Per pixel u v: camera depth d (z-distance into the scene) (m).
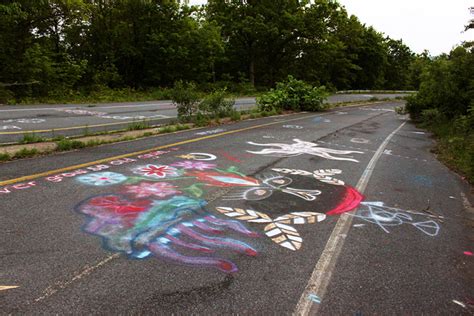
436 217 4.96
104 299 2.73
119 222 4.13
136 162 7.04
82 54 32.31
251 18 43.62
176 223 4.18
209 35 37.22
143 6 32.56
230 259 3.43
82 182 5.57
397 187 6.34
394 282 3.20
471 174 7.41
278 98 20.73
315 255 3.60
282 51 50.84
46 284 2.88
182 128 11.75
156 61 35.09
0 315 2.49
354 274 3.29
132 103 21.86
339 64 57.16
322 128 14.40
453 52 16.47
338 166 7.73
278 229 4.17
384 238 4.12
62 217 4.20
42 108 16.34
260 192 5.52
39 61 22.14
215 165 7.14
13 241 3.57
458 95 16.30
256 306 2.74
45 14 23.66
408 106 20.62
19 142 8.23
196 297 2.81
